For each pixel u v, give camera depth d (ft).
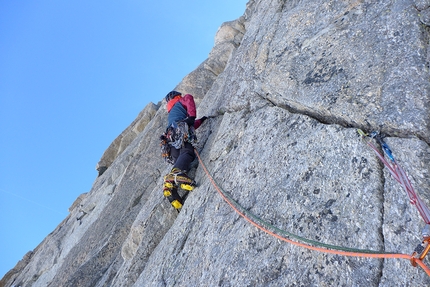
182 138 18.58
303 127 13.79
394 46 12.63
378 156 10.70
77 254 28.32
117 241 24.30
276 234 11.12
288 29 17.95
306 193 11.54
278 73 16.11
